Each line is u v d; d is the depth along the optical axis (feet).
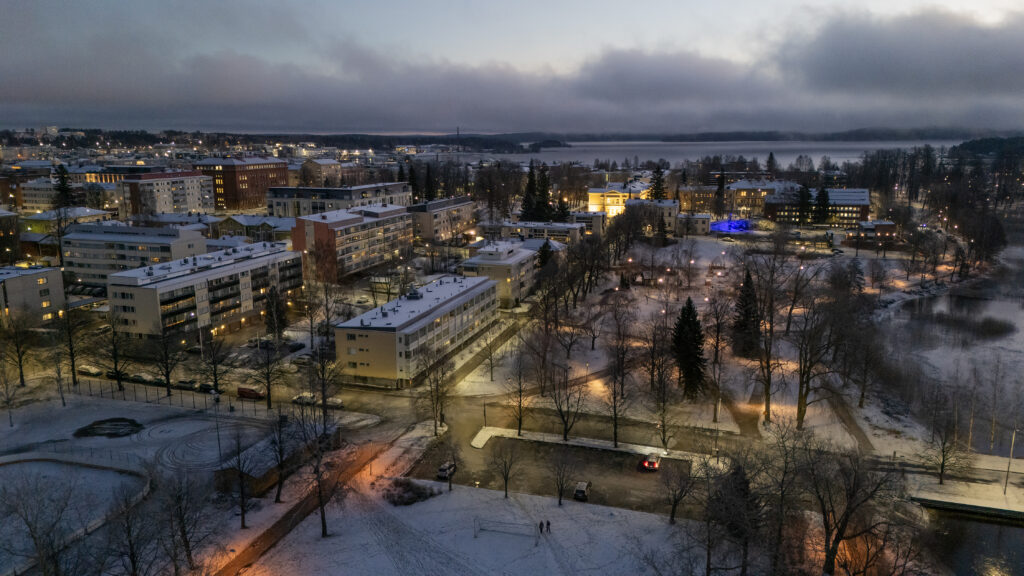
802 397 370.94
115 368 421.59
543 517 287.07
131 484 305.73
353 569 253.03
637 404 408.67
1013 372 464.65
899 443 356.38
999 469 330.13
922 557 263.90
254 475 299.79
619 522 282.56
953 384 440.45
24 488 297.94
